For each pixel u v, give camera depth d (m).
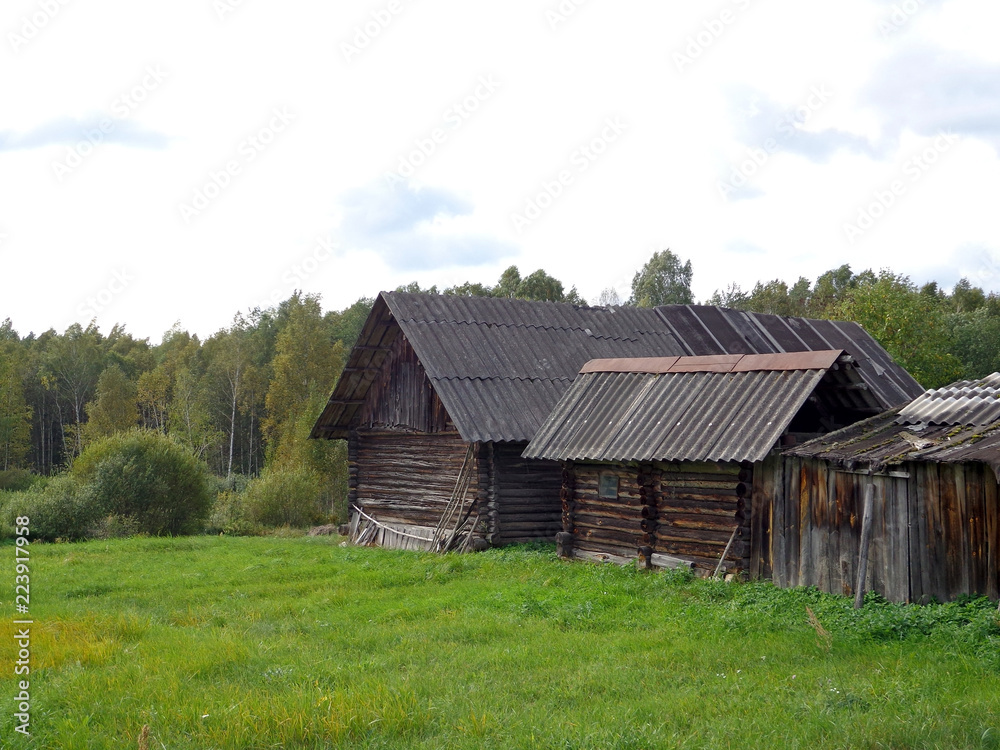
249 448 65.62
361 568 19.50
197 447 57.31
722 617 12.43
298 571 19.27
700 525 16.34
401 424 25.62
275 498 35.47
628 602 14.08
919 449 12.53
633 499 17.94
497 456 22.23
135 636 12.14
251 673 9.96
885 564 12.96
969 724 7.45
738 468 15.62
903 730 7.34
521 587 15.70
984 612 11.19
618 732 7.54
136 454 31.86
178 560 22.36
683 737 7.52
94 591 17.14
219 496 38.69
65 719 8.16
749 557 15.35
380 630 12.48
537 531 22.50
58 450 71.75
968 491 11.93
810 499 14.33
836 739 7.23
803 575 14.34
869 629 11.13
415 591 16.23
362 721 7.93
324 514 37.88
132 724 7.98
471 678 9.62
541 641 11.45
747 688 8.93
